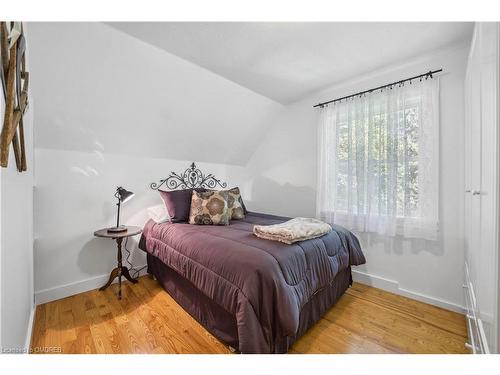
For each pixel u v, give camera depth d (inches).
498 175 32.6
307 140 122.3
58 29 63.8
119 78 81.7
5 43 30.3
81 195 92.8
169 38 73.4
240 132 133.0
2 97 30.8
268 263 53.7
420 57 83.2
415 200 84.6
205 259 63.1
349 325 70.0
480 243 47.2
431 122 81.0
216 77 98.7
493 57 37.3
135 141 104.2
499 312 32.7
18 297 46.0
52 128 82.0
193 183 132.6
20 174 46.9
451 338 63.9
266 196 144.4
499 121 32.5
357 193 98.0
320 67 90.7
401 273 89.5
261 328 50.2
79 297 87.1
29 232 64.3
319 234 75.3
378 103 94.3
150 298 86.4
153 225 98.4
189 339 62.6
